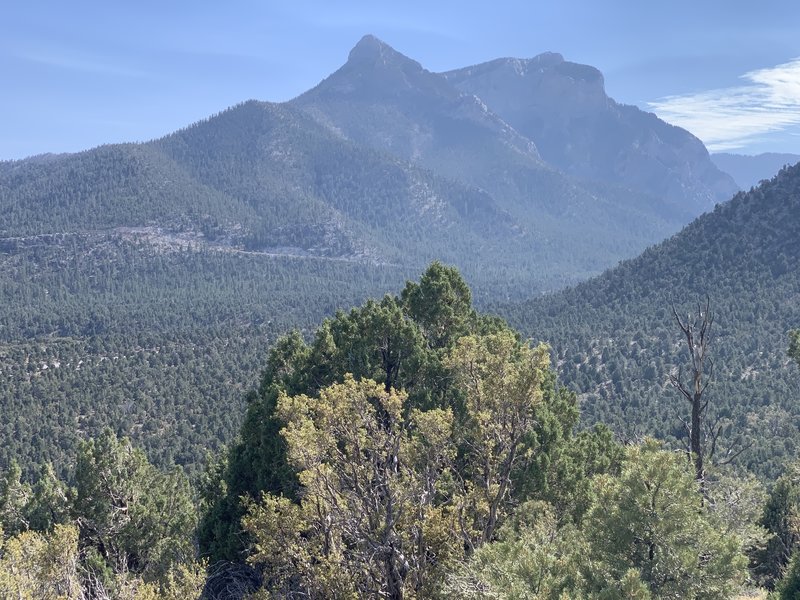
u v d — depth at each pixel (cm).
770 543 3388
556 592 1683
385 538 2152
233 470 3319
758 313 14288
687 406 10494
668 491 1853
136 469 4322
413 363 3259
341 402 2222
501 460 2373
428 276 3841
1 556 2333
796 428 9275
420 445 2334
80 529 3950
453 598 1881
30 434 14312
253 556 2267
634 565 1845
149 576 3847
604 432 4266
